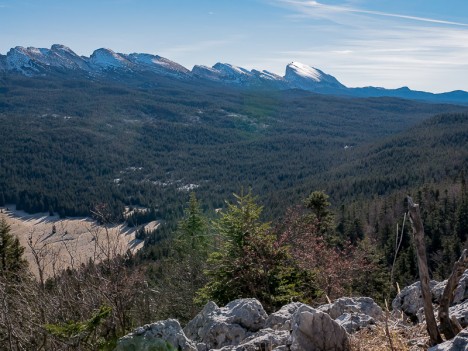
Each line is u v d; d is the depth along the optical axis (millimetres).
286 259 12617
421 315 5707
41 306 6148
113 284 7141
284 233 13078
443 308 3879
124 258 7711
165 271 21953
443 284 6227
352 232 56312
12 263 12398
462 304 5289
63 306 6500
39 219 137375
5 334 5539
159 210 136125
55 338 5367
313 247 14773
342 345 4438
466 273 6117
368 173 144875
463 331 3166
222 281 12070
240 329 6516
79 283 7176
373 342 4527
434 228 54406
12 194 153500
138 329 4574
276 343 5184
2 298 5711
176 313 15039
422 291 3855
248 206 12617
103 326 6562
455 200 64375
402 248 42719
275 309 11555
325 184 129125
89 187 182750
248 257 11727
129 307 7641
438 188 73812
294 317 4711
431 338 3879
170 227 92000
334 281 13977
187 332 7168
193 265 17031
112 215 9047
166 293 15352
